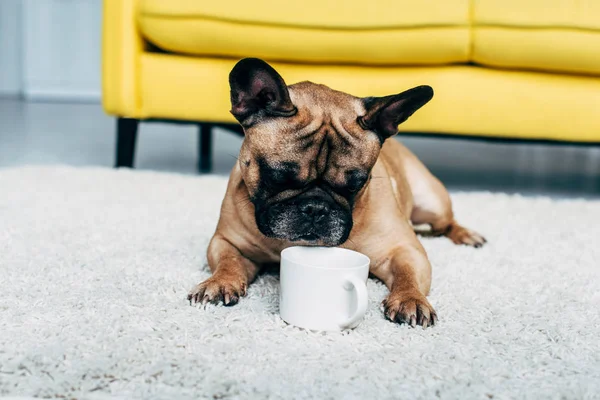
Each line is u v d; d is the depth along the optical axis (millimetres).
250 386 737
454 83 1538
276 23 1521
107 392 728
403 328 872
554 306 952
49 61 3807
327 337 839
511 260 1143
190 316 872
